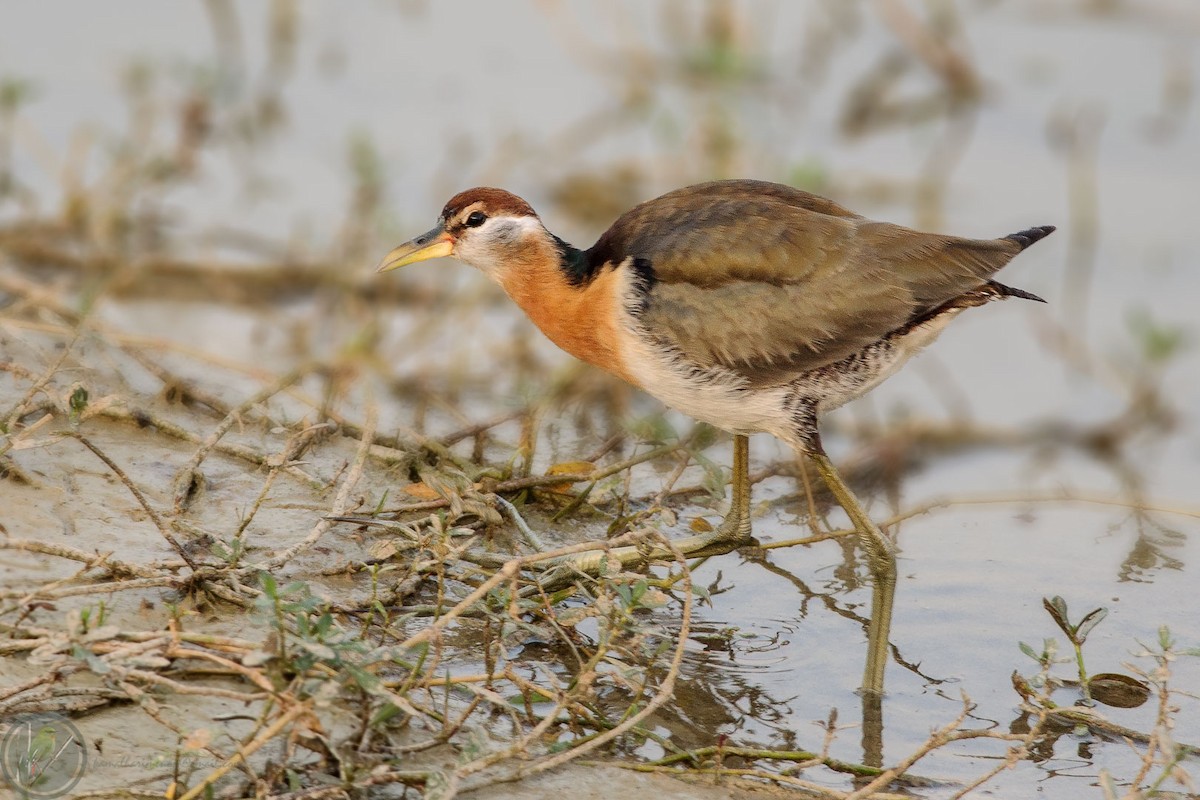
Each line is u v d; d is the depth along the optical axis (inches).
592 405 533.3
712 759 343.0
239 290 573.9
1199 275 616.1
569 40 784.9
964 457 528.1
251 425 470.0
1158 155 690.8
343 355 512.7
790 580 438.9
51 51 728.3
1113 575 448.5
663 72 749.9
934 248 402.3
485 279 592.7
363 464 431.8
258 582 377.7
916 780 345.1
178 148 640.4
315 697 291.6
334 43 774.5
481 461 478.3
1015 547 464.8
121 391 475.8
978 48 772.6
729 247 402.3
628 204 654.5
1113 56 767.7
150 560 376.8
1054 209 649.0
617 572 339.3
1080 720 370.0
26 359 476.4
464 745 324.2
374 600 363.3
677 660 335.9
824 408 414.9
